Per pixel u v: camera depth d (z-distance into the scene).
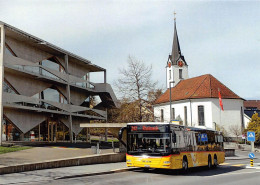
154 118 32.28
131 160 16.30
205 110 55.75
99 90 48.56
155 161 15.77
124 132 23.17
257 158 36.41
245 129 56.78
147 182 13.01
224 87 58.66
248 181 14.24
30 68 34.81
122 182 12.84
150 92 32.22
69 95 41.34
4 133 32.12
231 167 23.09
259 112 77.56
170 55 72.62
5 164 16.06
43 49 38.44
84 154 22.69
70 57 42.59
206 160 20.64
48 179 12.91
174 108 61.59
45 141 37.97
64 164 17.33
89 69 50.41
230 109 56.22
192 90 59.81
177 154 16.41
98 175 15.28
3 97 29.91
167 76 73.06
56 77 39.16
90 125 23.98
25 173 14.34
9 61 30.97
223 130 54.91
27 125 35.22
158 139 16.03
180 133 17.25
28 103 34.28
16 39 34.34
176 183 12.90
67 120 42.78
